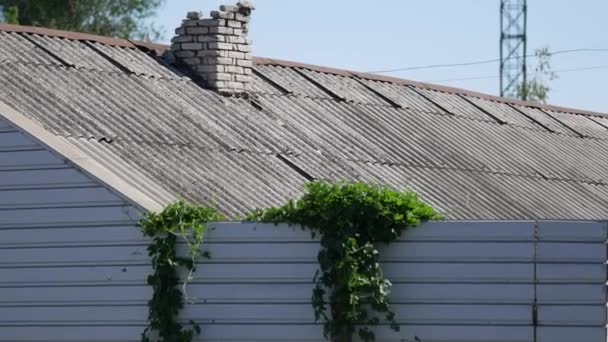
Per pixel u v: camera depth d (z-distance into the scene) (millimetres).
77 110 29562
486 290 20375
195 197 27312
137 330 22422
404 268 20734
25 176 23672
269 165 31000
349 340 20812
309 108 37031
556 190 39812
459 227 20516
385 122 38719
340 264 20562
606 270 19906
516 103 49094
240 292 21500
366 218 20750
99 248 22844
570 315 20000
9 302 23578
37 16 92750
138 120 30562
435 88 45656
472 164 38406
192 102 33406
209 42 35562
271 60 39625
